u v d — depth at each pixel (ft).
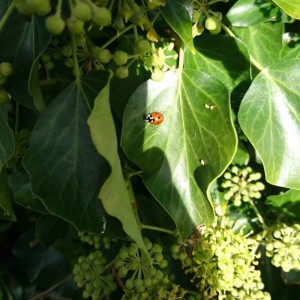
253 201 0.62
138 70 0.52
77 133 0.47
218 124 0.49
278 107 0.52
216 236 0.54
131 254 0.53
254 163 0.63
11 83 0.48
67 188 0.47
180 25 0.46
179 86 0.50
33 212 0.87
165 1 0.47
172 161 0.50
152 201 0.60
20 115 0.60
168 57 0.51
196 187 0.50
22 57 0.48
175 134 0.50
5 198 0.51
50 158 0.47
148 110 0.49
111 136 0.40
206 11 0.50
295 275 0.68
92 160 0.47
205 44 0.53
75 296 0.81
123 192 0.43
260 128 0.51
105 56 0.47
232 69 0.54
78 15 0.38
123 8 0.45
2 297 0.78
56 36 0.49
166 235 0.61
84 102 0.47
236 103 0.56
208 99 0.49
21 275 0.85
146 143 0.50
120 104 0.52
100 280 0.59
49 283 0.82
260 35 0.57
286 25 0.62
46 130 0.47
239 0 0.55
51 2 0.43
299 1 0.47
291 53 0.59
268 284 0.68
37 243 0.85
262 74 0.52
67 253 0.72
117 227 0.50
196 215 0.50
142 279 0.57
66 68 0.54
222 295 0.56
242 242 0.55
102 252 0.65
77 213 0.47
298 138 0.52
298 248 0.57
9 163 0.55
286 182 0.52
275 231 0.58
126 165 0.55
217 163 0.49
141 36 0.53
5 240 0.94
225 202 0.60
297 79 0.51
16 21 0.48
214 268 0.55
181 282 0.68
